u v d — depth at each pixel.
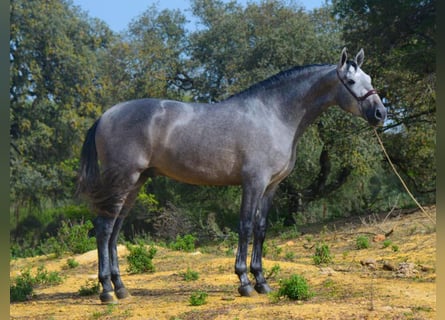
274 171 8.13
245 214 8.05
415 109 22.14
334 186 27.94
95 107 32.72
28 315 7.78
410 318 6.37
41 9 31.64
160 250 14.75
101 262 8.31
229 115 8.16
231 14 32.81
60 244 16.69
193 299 7.82
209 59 32.44
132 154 8.12
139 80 33.06
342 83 8.21
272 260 12.88
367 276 9.55
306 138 24.30
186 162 8.14
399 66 20.86
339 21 23.59
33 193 31.34
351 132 22.22
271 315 6.79
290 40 27.03
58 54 31.84
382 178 30.78
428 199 24.59
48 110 32.69
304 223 25.27
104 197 8.17
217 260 12.22
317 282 9.00
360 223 18.84
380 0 20.09
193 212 29.44
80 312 7.84
